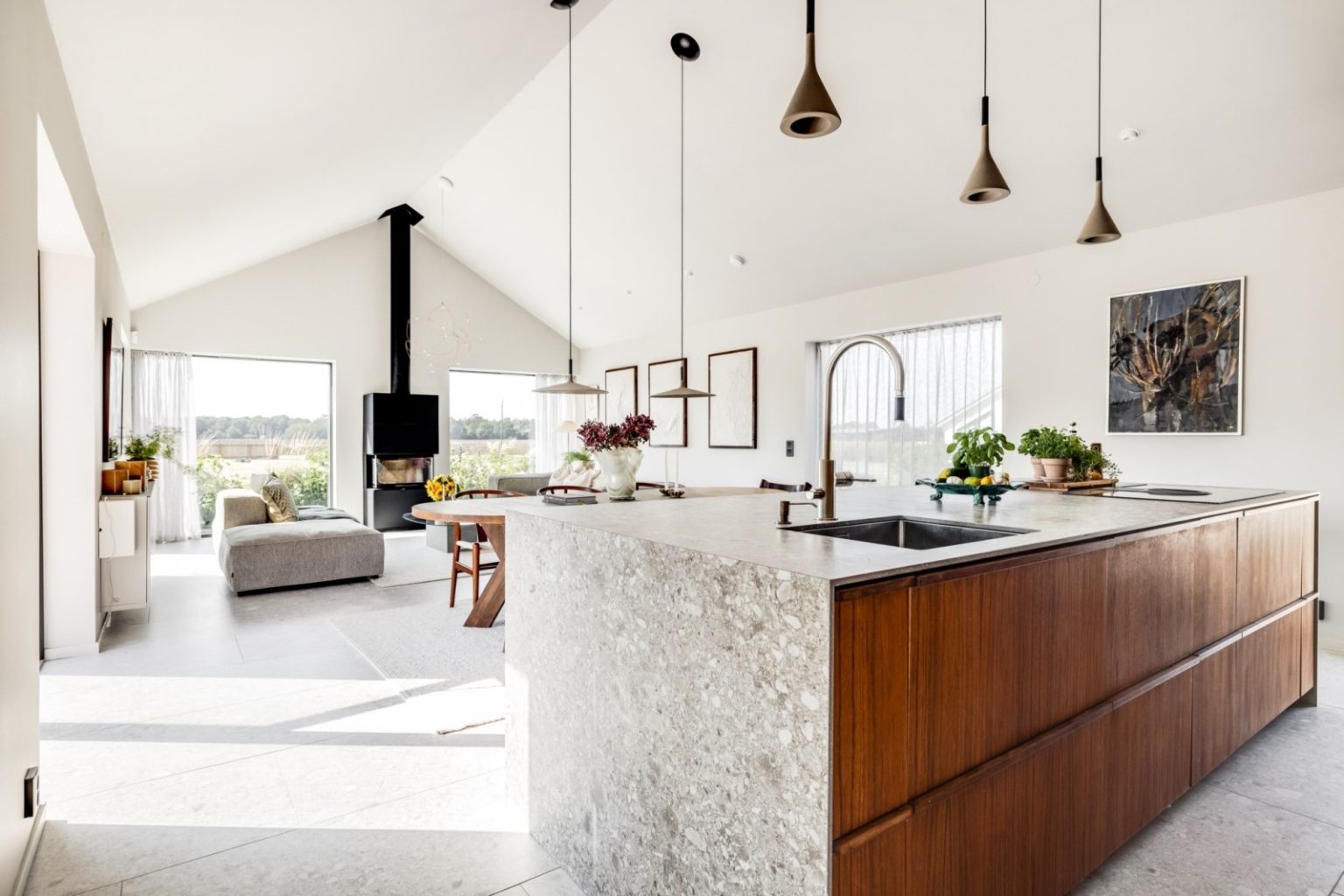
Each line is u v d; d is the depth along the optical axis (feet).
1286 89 11.00
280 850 6.37
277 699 9.92
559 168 20.66
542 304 30.68
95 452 11.77
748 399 24.21
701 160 17.76
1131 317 14.83
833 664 3.82
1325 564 12.43
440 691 10.29
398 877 6.01
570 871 6.09
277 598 16.05
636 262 24.09
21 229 6.16
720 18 13.56
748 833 4.34
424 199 26.30
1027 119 13.15
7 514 5.65
